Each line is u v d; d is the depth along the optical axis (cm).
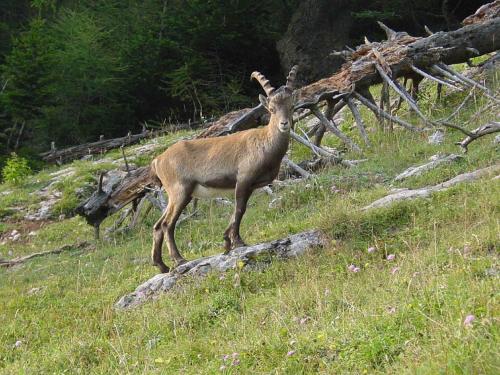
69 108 3919
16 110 3812
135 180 1911
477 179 1398
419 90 2423
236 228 1309
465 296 859
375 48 2127
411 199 1348
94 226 1950
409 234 1232
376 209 1324
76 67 3853
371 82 2095
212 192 1342
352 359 825
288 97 1283
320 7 3959
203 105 4072
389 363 795
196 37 4091
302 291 1098
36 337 1286
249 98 4022
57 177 2653
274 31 4225
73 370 1088
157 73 4019
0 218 2347
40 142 3947
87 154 3281
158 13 4234
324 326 939
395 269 1031
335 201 1579
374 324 880
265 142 1281
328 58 3894
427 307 871
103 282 1534
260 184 1305
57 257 1866
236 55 4291
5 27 4722
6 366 1157
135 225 1997
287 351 905
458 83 2184
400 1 4100
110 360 1074
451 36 2153
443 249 1105
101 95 3981
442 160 1633
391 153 1912
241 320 1079
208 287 1229
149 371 982
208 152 1330
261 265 1248
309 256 1235
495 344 720
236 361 898
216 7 4094
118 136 4088
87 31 3997
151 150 2714
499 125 1368
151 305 1250
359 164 1881
